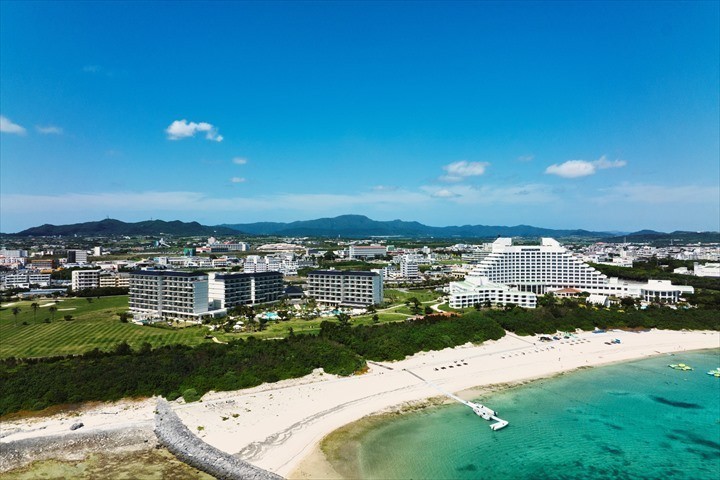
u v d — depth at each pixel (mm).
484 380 158500
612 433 120375
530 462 105062
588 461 106188
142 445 113000
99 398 133000
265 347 173250
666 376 165250
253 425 120000
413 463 103125
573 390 150750
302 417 125438
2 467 104125
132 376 141000
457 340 197500
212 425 119438
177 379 142750
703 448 113250
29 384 135125
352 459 104000
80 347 188250
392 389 147375
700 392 149750
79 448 111312
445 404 137250
